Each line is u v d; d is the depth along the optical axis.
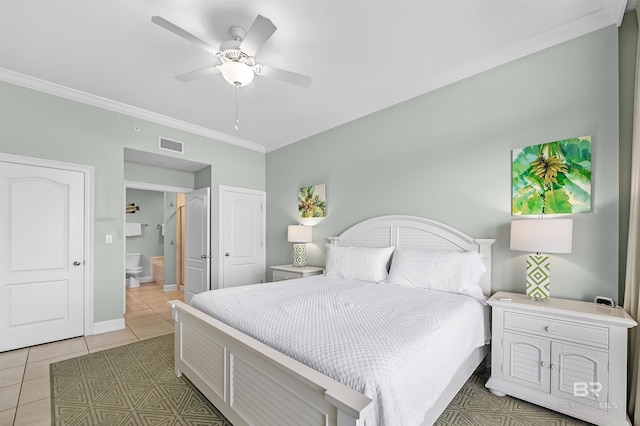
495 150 2.57
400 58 2.56
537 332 1.92
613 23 2.04
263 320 1.71
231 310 1.92
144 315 4.05
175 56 2.50
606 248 2.04
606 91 2.07
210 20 2.04
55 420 1.79
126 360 2.62
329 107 3.56
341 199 3.87
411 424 1.16
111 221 3.41
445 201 2.88
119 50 2.42
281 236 4.79
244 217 4.77
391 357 1.20
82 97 3.18
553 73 2.29
